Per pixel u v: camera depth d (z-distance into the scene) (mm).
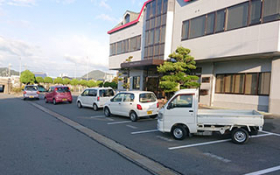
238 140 6121
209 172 4160
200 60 14758
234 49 12172
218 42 13125
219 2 13164
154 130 8070
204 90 15914
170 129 6672
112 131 7875
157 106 10242
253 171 4199
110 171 4180
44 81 48531
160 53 17625
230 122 6035
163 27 17406
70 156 5031
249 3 11461
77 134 7355
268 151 5461
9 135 6957
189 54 15188
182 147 5844
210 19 13734
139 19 21219
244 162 4691
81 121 9938
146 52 19469
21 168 4246
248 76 13281
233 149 5645
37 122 9461
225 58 13359
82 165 4469
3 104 17062
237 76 14008
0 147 5637
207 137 6941
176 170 4266
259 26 10945
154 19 18531
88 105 14352
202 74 16250
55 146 5832
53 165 4434
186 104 6488
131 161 4781
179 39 16156
